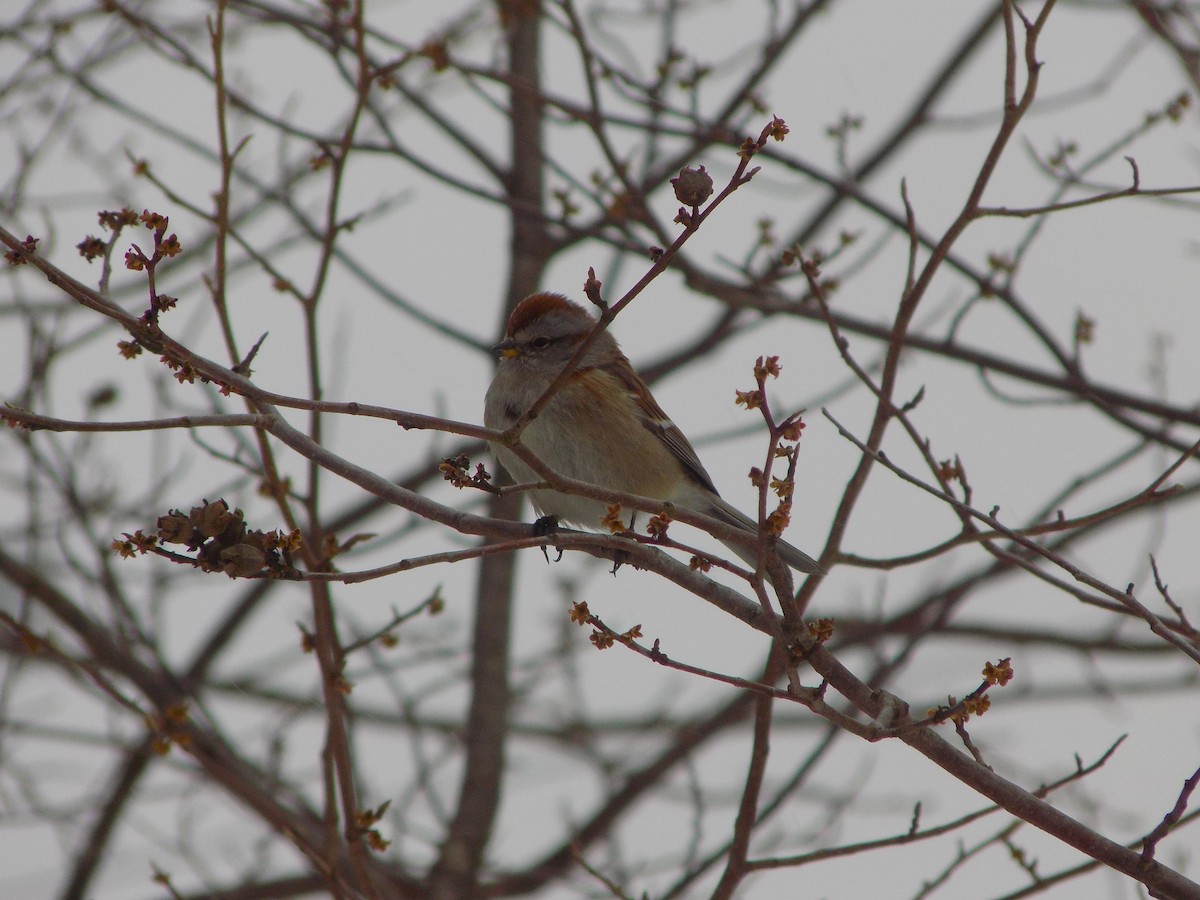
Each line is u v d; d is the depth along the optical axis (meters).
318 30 12.05
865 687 7.11
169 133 12.27
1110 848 7.12
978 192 8.83
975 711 6.75
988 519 7.70
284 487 8.79
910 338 12.62
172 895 9.54
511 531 7.69
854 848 8.13
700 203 6.21
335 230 9.05
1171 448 11.47
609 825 13.30
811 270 9.70
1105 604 8.24
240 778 11.09
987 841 8.38
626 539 7.02
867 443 9.16
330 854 8.38
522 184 15.00
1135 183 8.90
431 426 6.75
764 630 7.85
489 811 13.34
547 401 6.66
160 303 6.40
